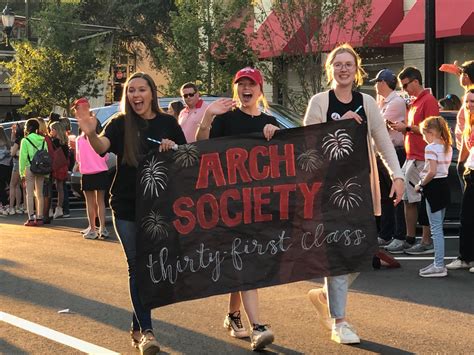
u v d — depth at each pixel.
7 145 16.39
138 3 33.75
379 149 6.08
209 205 5.75
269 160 5.86
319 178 5.91
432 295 7.53
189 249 5.70
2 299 7.68
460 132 9.02
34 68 26.77
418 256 9.70
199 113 10.64
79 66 26.89
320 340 6.05
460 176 8.95
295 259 5.86
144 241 5.63
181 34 21.27
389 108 9.95
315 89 18.97
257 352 5.77
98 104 30.86
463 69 8.79
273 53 19.59
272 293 7.81
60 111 29.94
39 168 13.55
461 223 8.72
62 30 26.83
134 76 5.75
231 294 6.19
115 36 33.88
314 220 5.90
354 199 5.95
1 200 16.31
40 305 7.40
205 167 5.75
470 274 8.50
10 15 27.12
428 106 9.55
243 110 6.06
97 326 6.61
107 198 13.23
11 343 6.13
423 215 9.48
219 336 6.23
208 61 21.17
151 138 5.77
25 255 10.32
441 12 17.52
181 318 6.82
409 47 20.00
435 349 5.75
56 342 6.14
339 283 5.95
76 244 11.38
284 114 12.40
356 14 18.91
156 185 5.65
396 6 19.22
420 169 9.62
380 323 6.52
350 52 5.99
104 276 8.77
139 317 5.71
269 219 5.84
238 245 5.78
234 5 21.22
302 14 19.02
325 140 5.93
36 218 13.90
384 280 8.29
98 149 5.58
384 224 10.05
